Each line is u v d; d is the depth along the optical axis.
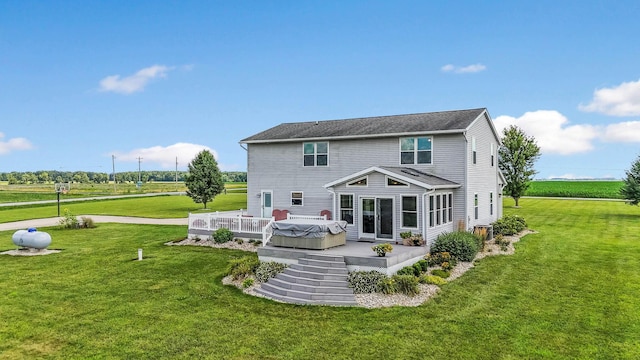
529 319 11.73
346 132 24.80
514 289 14.66
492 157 27.81
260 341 10.37
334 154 24.95
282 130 28.80
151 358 9.48
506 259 19.50
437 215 19.94
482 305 12.95
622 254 20.73
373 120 26.83
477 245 19.66
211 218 24.58
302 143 26.02
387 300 13.40
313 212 25.69
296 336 10.66
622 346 9.91
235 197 67.44
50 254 22.02
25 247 22.75
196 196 47.94
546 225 32.31
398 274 15.06
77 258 20.95
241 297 14.18
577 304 13.04
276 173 26.98
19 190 86.31
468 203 21.84
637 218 36.44
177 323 11.72
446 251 18.52
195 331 11.09
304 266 15.59
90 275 17.45
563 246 22.95
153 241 26.09
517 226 28.03
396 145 23.14
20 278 17.03
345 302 13.29
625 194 39.41
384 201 19.86
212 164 48.91
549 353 9.55
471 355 9.46
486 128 26.03
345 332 10.89
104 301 13.88
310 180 25.80
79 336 10.85
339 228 18.23
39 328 11.45
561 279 15.99
